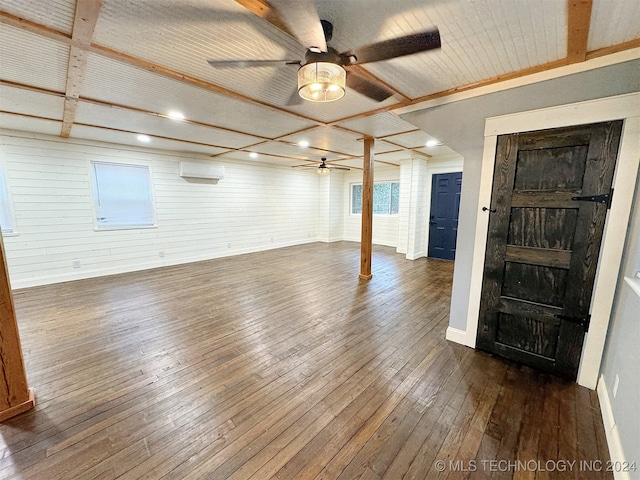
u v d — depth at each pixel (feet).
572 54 5.69
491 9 4.51
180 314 10.84
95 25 5.04
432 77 6.96
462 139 8.17
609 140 6.00
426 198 21.93
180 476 4.54
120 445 5.08
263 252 23.49
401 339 9.05
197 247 20.21
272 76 7.22
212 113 10.23
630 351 4.94
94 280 15.21
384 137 14.19
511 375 7.18
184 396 6.36
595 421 5.66
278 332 9.46
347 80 6.11
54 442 5.12
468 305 8.50
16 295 12.76
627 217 5.95
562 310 6.93
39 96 8.55
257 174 23.31
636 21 4.60
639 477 3.86
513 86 6.96
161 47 5.84
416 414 5.88
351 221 29.50
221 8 4.59
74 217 14.97
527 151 7.03
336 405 6.13
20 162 13.26
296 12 3.83
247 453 4.96
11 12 4.64
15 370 5.65
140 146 16.88
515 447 5.09
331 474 4.59
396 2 4.38
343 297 12.89
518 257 7.43
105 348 8.35
